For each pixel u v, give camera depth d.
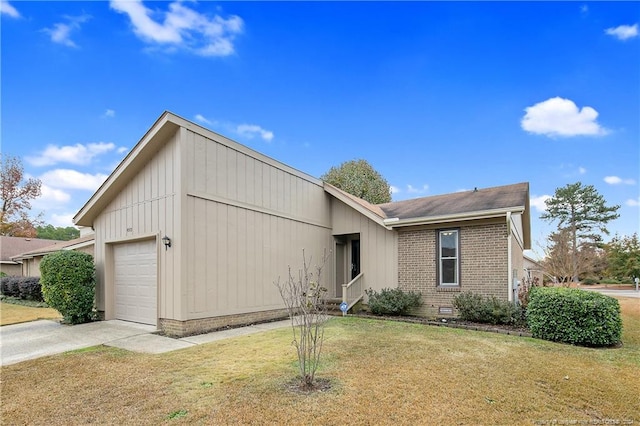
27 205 31.67
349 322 9.76
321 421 3.74
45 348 7.10
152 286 9.02
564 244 23.95
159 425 3.71
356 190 24.86
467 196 12.77
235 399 4.27
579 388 4.73
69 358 6.22
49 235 43.03
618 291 29.55
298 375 5.09
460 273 10.62
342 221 13.34
